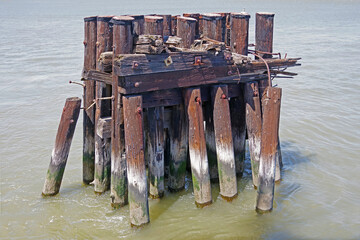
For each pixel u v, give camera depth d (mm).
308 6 82562
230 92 9398
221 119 8867
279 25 45750
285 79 21234
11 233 8594
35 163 12016
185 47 9016
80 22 54094
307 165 11734
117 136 8336
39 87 20156
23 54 28312
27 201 9727
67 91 19547
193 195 9711
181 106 8812
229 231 8555
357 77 21516
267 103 8430
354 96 18328
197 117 8508
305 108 16766
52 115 16312
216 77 8727
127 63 7473
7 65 24812
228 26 10195
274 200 9828
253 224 8828
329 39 34281
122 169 8711
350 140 13500
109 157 9484
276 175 10523
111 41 8875
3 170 11492
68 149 9633
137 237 8312
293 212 9359
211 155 9836
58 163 9602
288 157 12258
